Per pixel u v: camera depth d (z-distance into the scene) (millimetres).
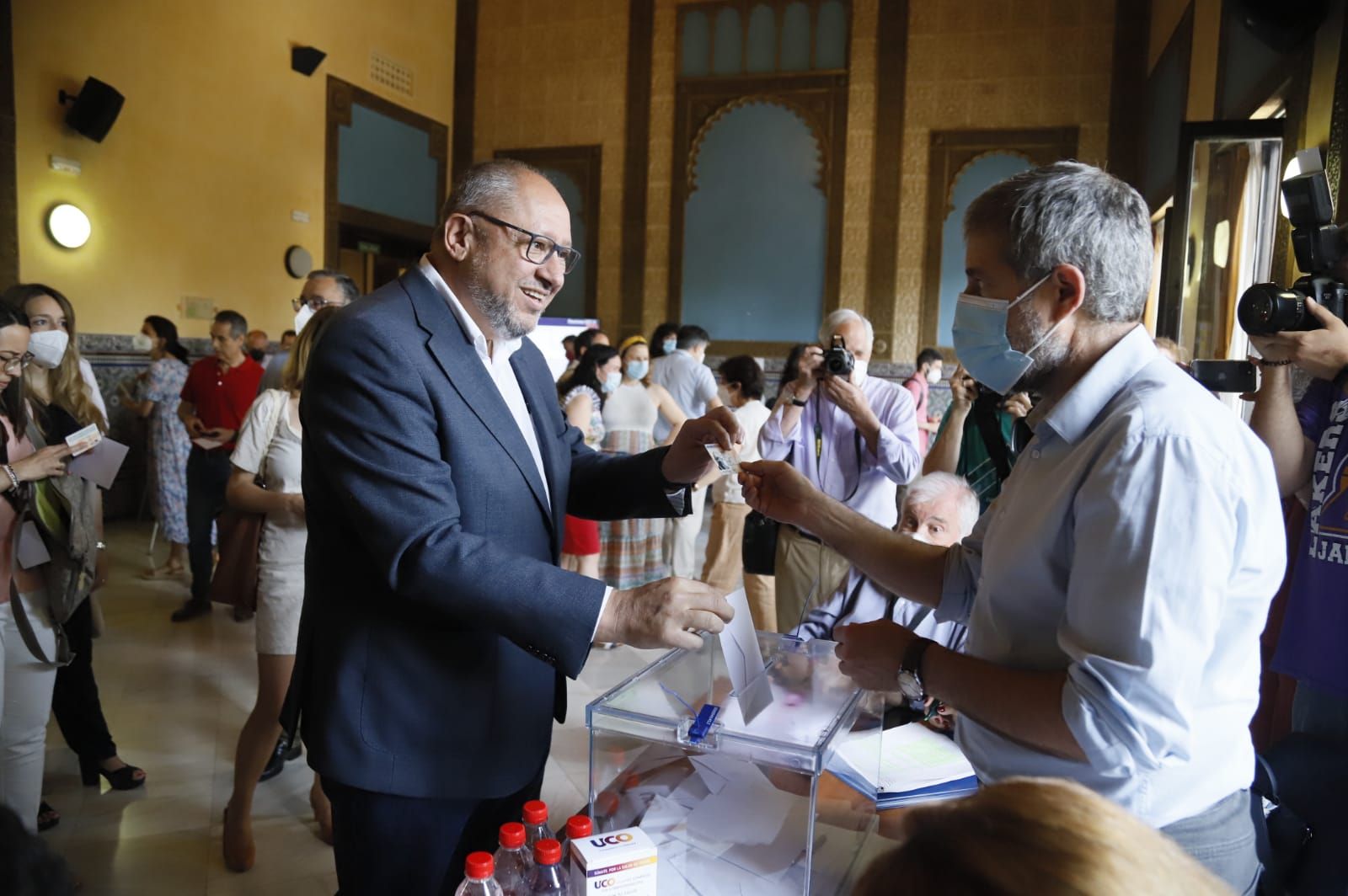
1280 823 1303
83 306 6289
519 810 1467
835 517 1427
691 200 8984
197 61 6977
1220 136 3705
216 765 2883
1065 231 995
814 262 8672
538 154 9383
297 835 2508
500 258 1282
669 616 1105
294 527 2289
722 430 1463
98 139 6125
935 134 8273
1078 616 942
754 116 8766
